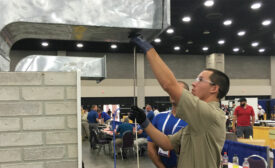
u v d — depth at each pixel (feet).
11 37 3.96
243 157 8.57
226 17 24.86
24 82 3.86
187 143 3.47
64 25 3.54
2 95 3.79
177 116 3.33
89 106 44.93
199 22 26.37
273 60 50.70
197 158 3.31
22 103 3.85
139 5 3.67
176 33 30.63
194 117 3.21
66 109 3.98
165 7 3.63
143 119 4.13
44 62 14.96
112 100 46.01
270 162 8.05
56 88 3.97
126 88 46.37
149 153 5.49
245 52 45.50
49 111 3.92
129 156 20.57
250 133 19.04
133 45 3.76
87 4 3.55
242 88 49.73
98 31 3.83
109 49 42.14
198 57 49.16
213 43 36.76
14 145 3.79
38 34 4.04
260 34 31.89
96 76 17.17
